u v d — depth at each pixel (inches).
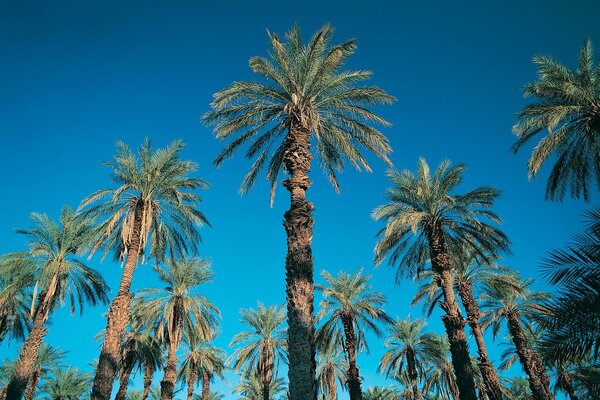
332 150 757.9
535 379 1024.2
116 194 819.4
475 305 949.8
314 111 674.2
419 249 930.7
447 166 887.7
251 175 740.0
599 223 356.2
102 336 1403.8
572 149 746.2
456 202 845.8
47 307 932.0
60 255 1007.0
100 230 842.2
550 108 721.0
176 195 874.1
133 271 800.3
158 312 1162.0
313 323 495.8
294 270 520.1
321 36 666.8
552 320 346.9
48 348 1525.6
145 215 825.5
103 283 1050.7
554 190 776.9
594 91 705.6
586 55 721.0
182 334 1223.5
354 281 1253.7
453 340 741.3
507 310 1137.4
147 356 1358.3
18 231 997.8
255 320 1440.7
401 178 895.7
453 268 1006.4
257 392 1704.0
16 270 1000.2
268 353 1387.8
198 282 1240.8
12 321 1246.3
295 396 447.5
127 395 1784.0
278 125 714.2
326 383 1371.8
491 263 1026.7
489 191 844.0
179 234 940.0
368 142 721.6
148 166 873.5
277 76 672.4
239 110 701.9
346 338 1160.2
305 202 569.9
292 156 612.4
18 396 849.5
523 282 1184.8
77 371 1649.9
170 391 1103.6
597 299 332.8
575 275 353.1
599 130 699.4
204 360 1469.0
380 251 869.8
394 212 894.4
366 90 673.0
